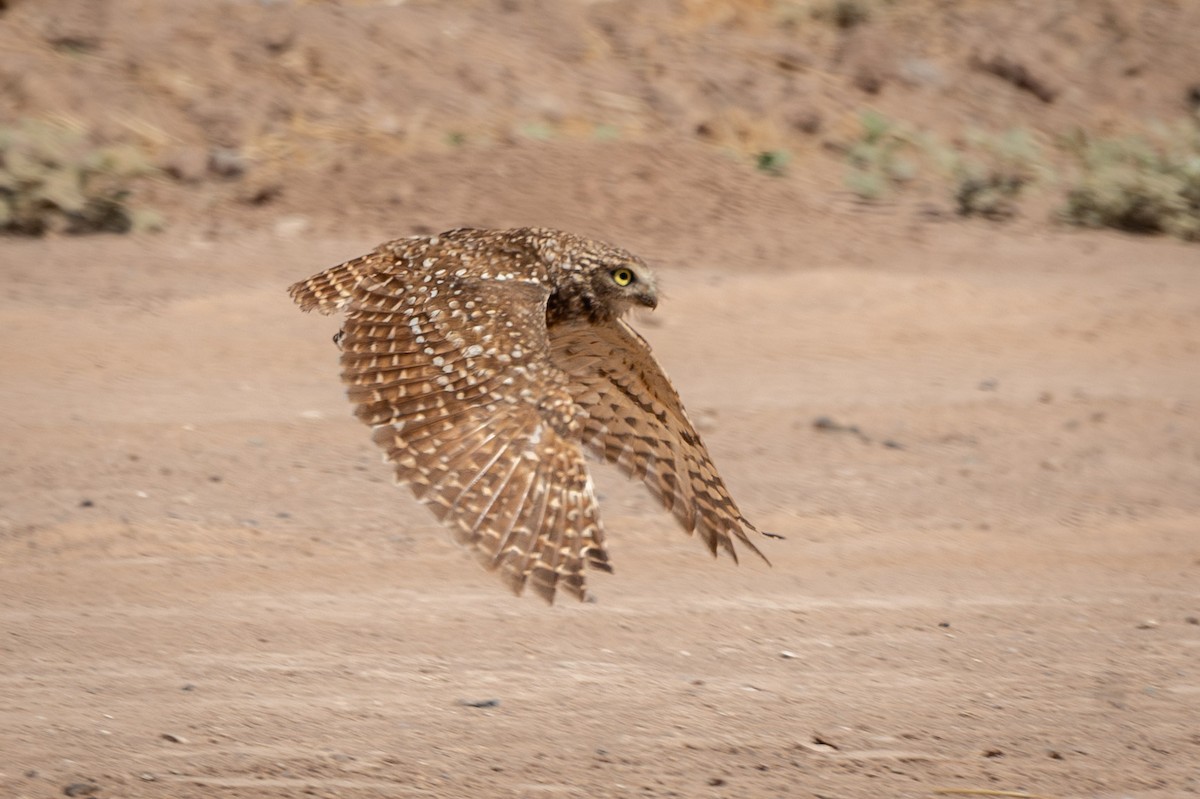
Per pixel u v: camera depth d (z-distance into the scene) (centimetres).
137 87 8425
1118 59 10638
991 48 10375
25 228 7019
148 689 2767
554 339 1797
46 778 2366
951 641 3150
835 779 2455
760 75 9619
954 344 5919
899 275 6794
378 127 8456
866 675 2948
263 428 4569
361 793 2344
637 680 2886
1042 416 5012
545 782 2408
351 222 7419
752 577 3522
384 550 3612
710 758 2525
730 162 8150
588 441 1833
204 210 7525
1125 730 2703
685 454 1838
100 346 5359
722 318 6069
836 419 4881
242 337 5597
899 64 10025
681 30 9925
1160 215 8250
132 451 4288
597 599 3347
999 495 4225
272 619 3147
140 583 3328
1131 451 4691
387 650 3000
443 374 1439
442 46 9219
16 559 3441
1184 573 3666
